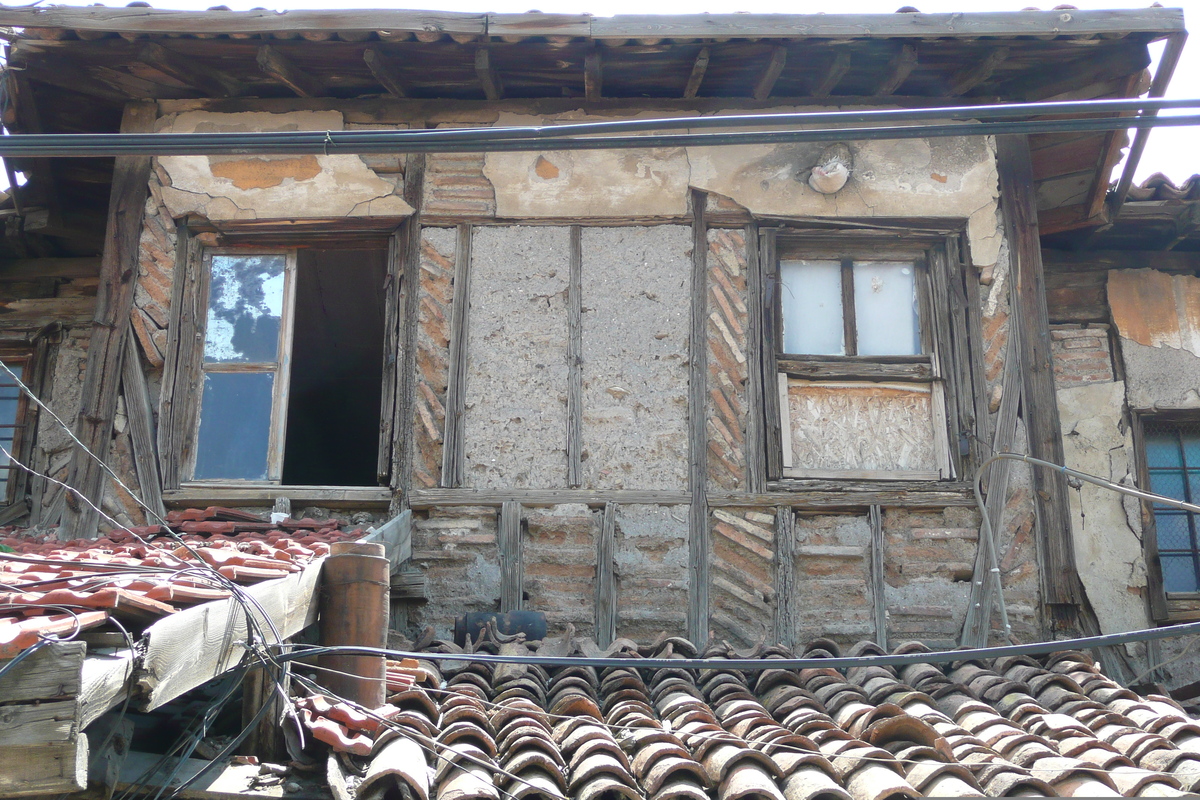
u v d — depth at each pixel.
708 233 7.71
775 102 7.98
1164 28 7.13
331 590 4.96
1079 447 8.47
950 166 7.88
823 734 4.90
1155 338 8.77
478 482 7.18
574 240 7.68
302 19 7.12
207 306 7.71
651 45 7.28
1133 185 8.46
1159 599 7.95
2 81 7.59
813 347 7.69
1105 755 4.75
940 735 4.79
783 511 7.14
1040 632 6.95
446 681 5.69
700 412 7.32
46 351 8.78
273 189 7.79
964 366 7.52
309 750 4.39
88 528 7.02
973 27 7.18
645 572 6.99
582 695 5.26
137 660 3.31
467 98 7.98
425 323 7.51
